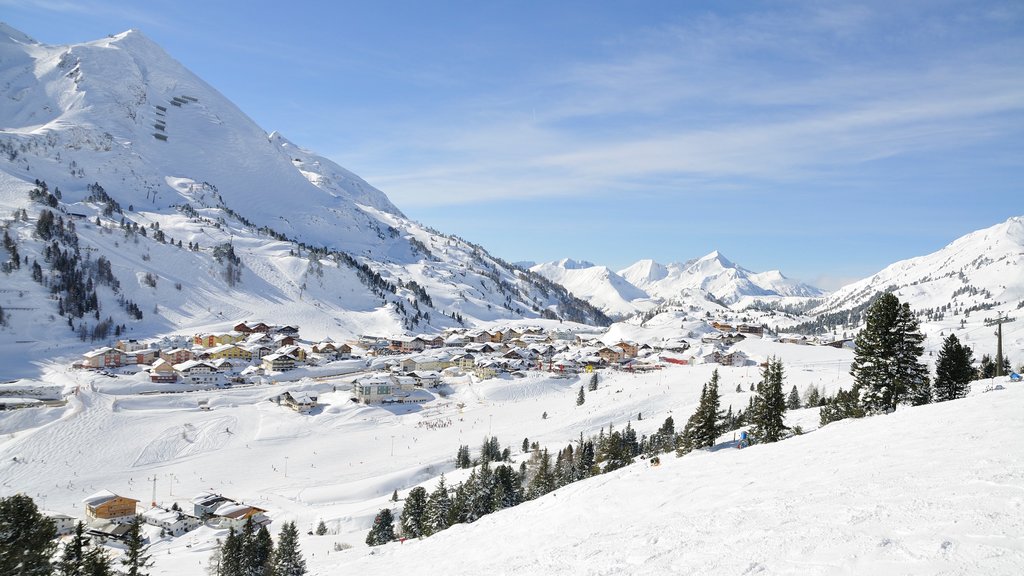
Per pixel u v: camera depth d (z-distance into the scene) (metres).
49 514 89.19
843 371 178.88
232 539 69.62
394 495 95.94
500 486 75.00
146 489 103.12
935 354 186.88
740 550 14.59
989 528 11.95
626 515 24.42
